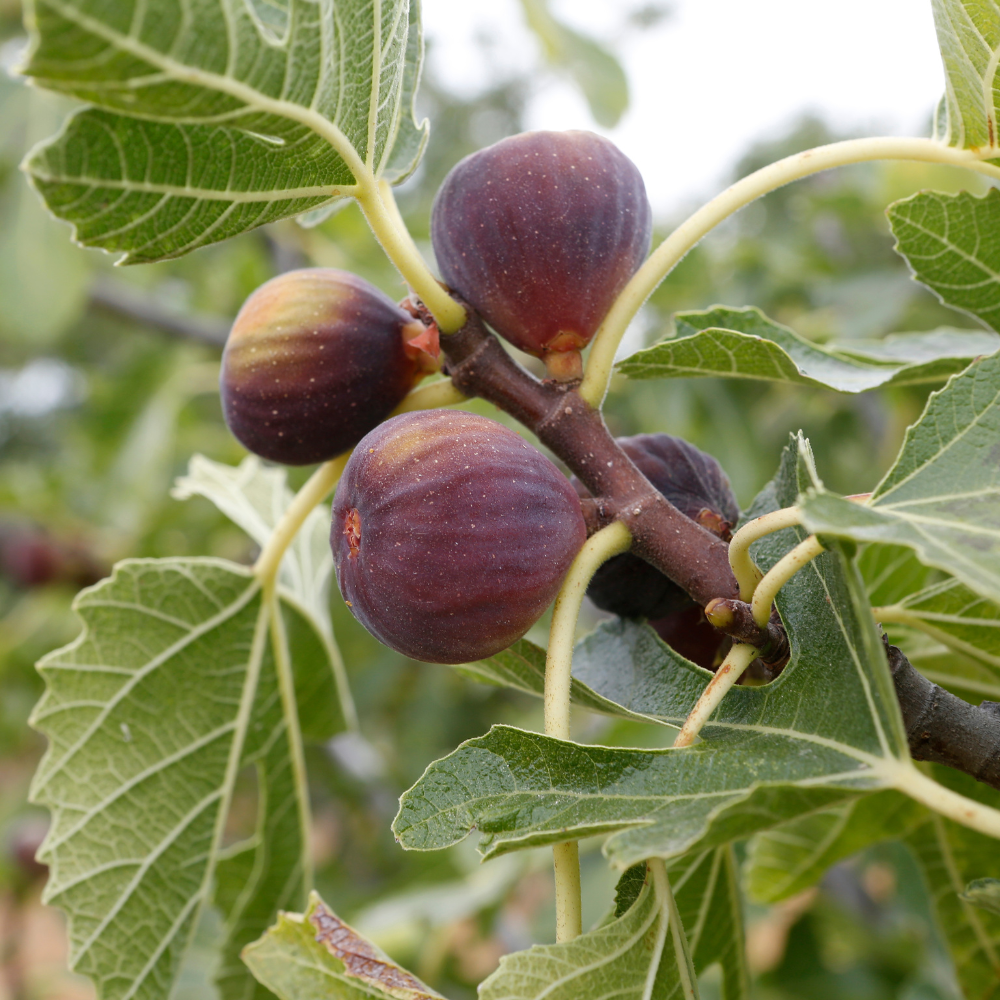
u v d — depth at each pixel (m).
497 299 0.26
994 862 0.34
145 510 0.95
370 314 0.27
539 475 0.24
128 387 0.94
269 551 0.33
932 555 0.19
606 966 0.22
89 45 0.19
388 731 1.05
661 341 0.28
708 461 0.29
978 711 0.23
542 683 0.26
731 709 0.23
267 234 0.86
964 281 0.30
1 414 2.91
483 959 0.82
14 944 1.00
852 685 0.22
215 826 0.33
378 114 0.24
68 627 1.08
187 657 0.33
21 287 0.73
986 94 0.25
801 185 1.07
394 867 0.90
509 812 0.21
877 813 0.36
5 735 1.15
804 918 0.62
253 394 0.27
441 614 0.23
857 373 0.31
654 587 0.27
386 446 0.24
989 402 0.22
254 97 0.21
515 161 0.26
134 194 0.22
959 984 0.35
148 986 0.31
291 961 0.25
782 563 0.22
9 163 0.73
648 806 0.21
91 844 0.31
